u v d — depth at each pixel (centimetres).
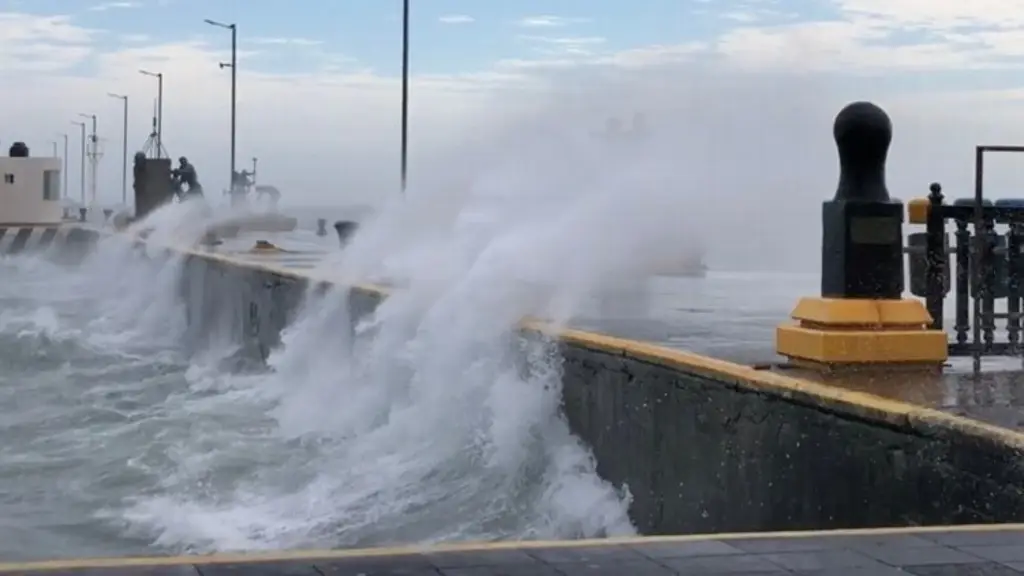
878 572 431
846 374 692
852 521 576
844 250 723
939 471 524
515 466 923
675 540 485
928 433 530
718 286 1673
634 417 779
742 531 661
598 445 827
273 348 1770
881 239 727
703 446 698
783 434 627
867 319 713
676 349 834
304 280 1612
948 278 795
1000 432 498
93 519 937
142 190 4266
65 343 2189
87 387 1694
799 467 614
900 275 732
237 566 439
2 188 5041
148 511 960
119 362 2002
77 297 3272
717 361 713
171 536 881
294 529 883
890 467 552
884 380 671
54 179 5159
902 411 546
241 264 2048
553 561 451
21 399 1567
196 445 1230
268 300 1828
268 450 1198
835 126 737
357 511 920
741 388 663
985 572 429
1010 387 646
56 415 1439
